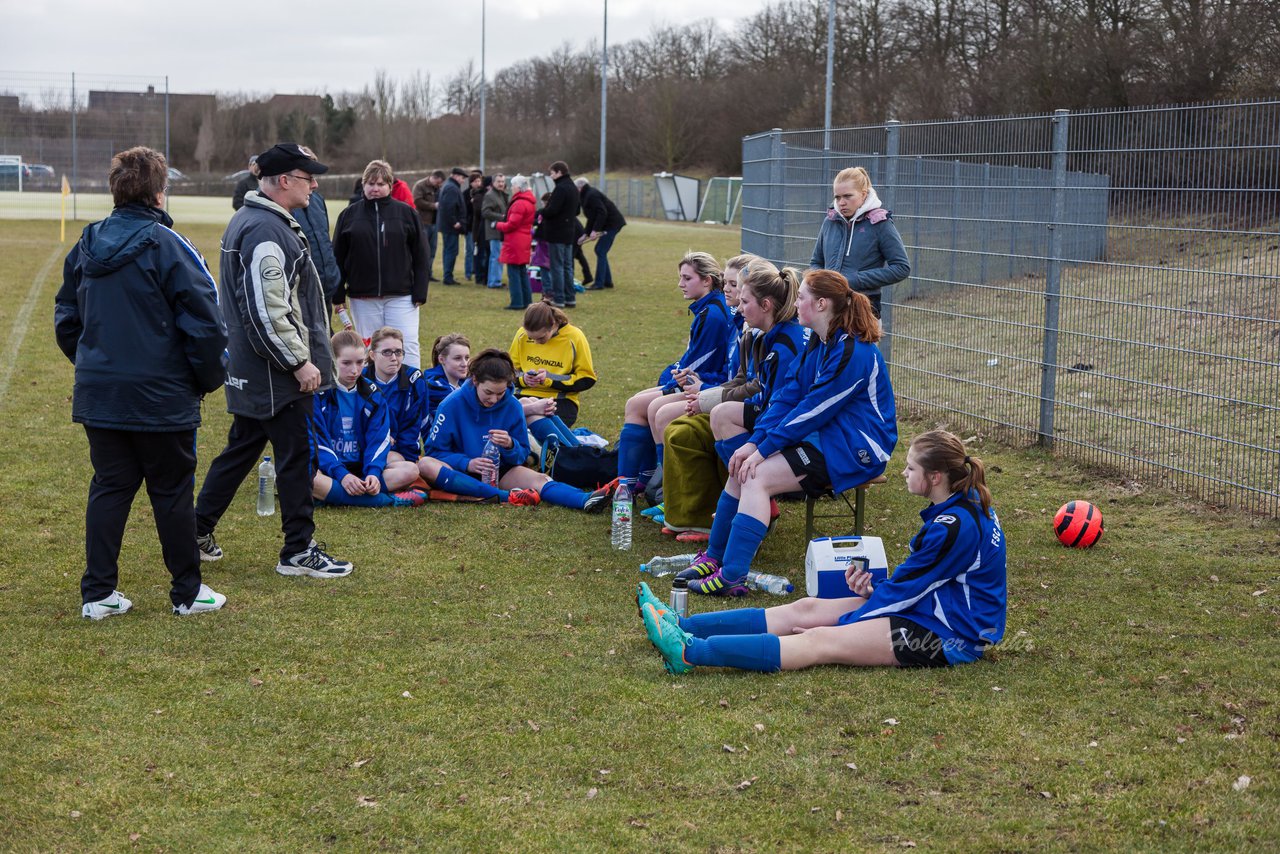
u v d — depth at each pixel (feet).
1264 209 20.38
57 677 13.75
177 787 11.31
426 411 22.89
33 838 10.36
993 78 107.34
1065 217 24.99
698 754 12.03
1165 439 23.08
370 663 14.38
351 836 10.51
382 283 27.61
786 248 38.47
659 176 164.76
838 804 11.03
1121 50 86.28
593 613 16.31
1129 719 12.74
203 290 14.84
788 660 13.99
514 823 10.72
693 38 224.33
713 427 19.06
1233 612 16.30
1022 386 26.53
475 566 18.38
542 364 25.32
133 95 118.52
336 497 21.39
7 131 116.98
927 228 29.68
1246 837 10.32
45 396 31.01
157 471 15.47
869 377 16.85
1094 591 17.24
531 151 228.22
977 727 12.54
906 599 14.06
